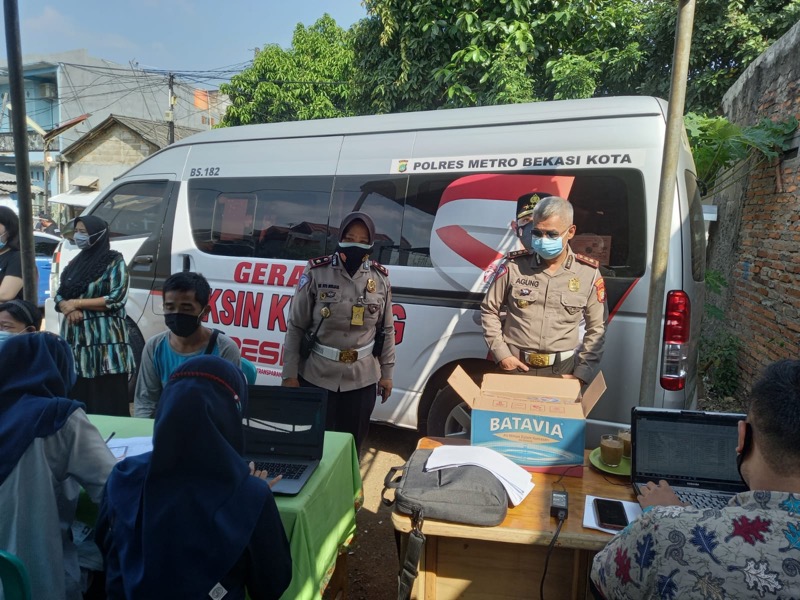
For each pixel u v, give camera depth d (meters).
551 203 2.81
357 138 4.04
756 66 6.06
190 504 1.42
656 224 2.83
